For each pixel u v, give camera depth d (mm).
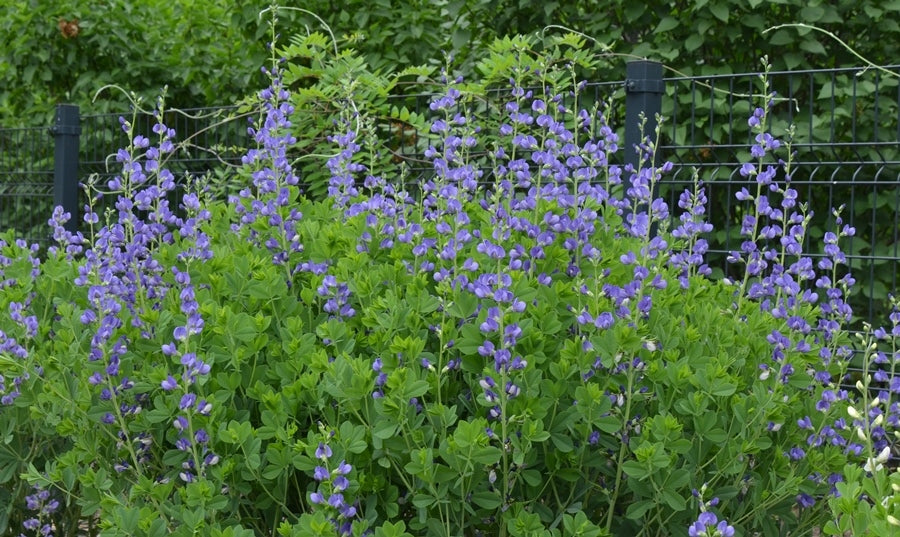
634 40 6234
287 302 2795
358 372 2328
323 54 5871
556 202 2943
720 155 5492
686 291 3066
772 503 2555
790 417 2707
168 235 3203
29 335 2820
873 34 5699
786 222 3139
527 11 6441
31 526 3246
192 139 6820
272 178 3352
